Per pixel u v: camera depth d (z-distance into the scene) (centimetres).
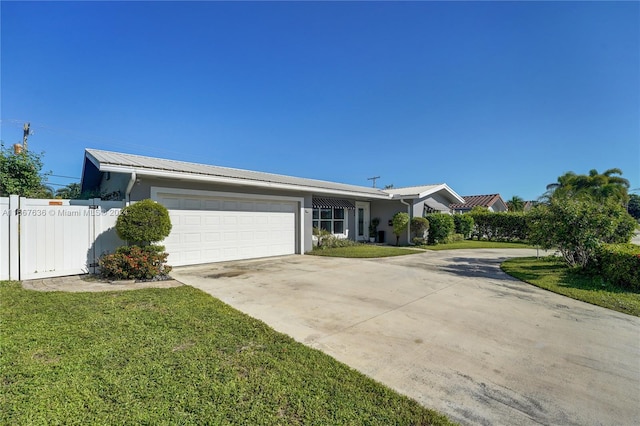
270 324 547
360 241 2367
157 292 727
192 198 1188
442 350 457
